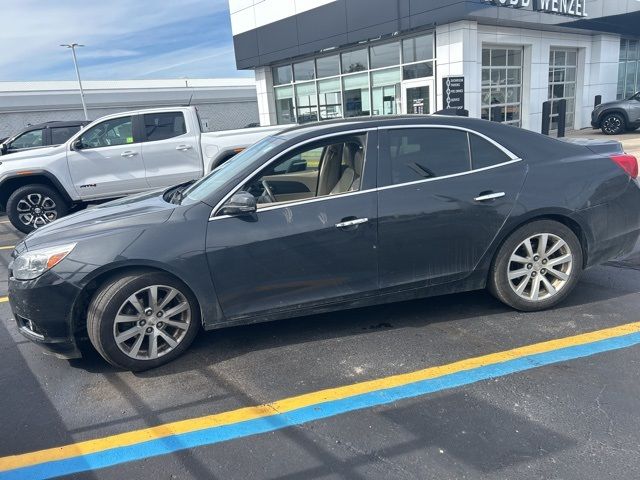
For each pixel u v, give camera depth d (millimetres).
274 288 3654
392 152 3811
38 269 3398
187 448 2748
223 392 3281
